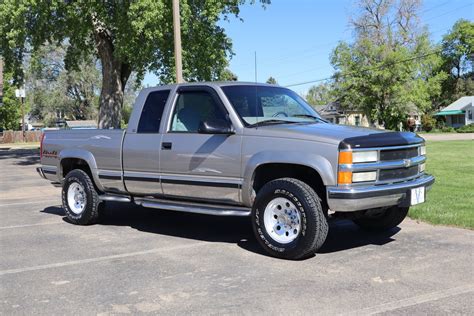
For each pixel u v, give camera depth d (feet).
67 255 20.40
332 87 175.32
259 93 22.11
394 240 21.53
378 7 181.78
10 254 20.70
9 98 179.11
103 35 78.23
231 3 77.05
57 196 38.83
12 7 66.74
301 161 18.24
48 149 28.53
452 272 16.84
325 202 19.01
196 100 22.09
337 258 18.89
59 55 185.68
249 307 14.16
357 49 167.73
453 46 249.96
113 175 24.85
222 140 20.51
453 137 128.26
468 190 33.40
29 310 14.39
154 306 14.47
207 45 75.51
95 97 210.59
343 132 18.88
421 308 13.76
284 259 18.90
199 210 21.21
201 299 14.92
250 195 19.98
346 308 13.89
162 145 22.50
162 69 75.66
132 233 24.39
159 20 63.00
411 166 19.70
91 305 14.67
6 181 50.62
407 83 165.99
